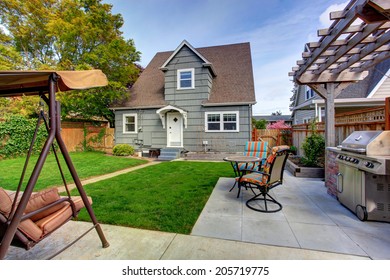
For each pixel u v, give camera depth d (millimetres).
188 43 10805
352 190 3277
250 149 5918
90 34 10836
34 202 2119
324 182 5133
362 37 3064
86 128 12703
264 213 3324
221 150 10477
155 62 14094
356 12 2496
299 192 4418
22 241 1783
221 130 10508
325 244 2395
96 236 2656
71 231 2791
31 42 13578
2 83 2256
